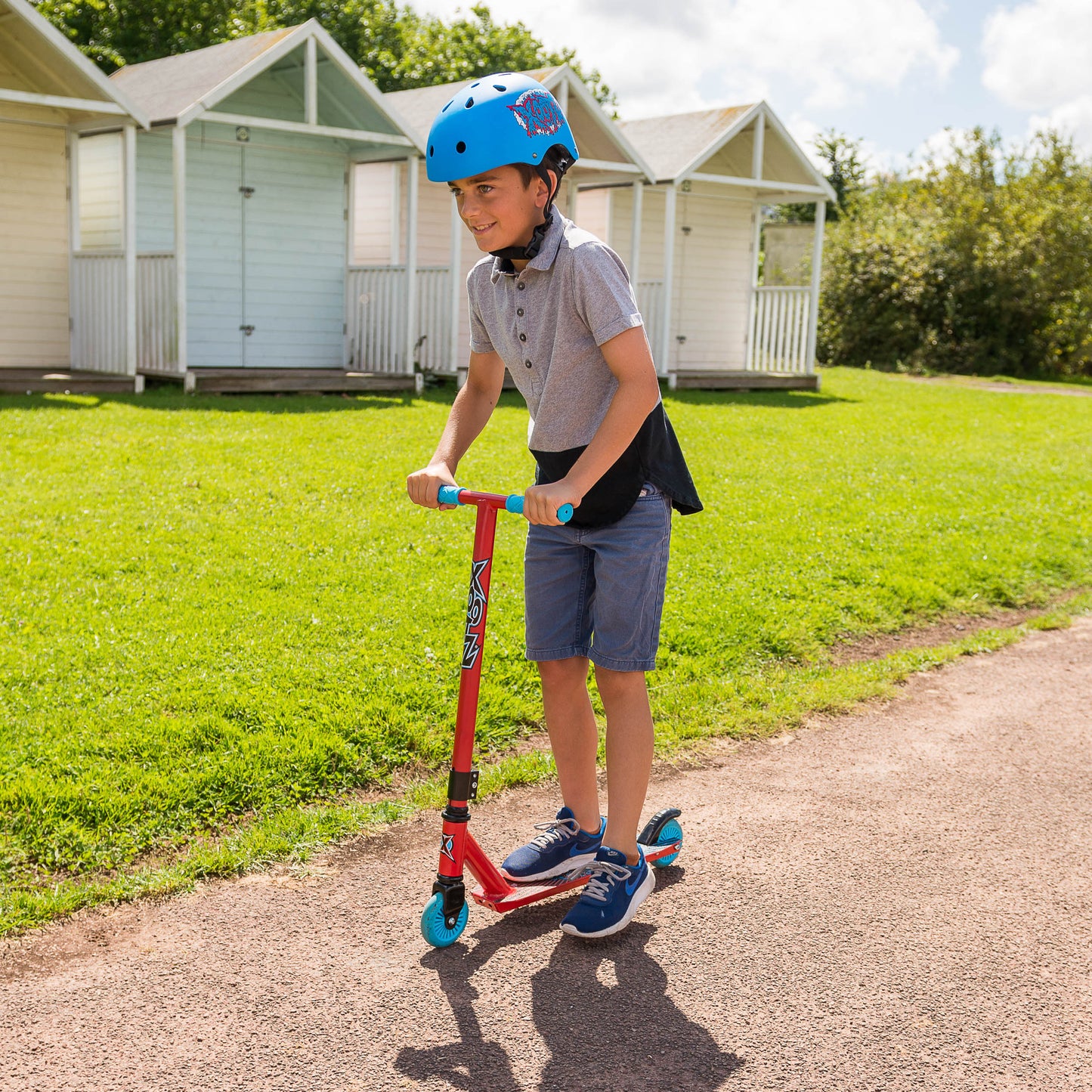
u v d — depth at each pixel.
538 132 2.65
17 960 2.72
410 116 16.62
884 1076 2.37
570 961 2.80
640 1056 2.42
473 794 2.79
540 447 2.97
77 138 13.73
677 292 19.34
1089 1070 2.41
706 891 3.18
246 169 14.84
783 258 29.06
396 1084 2.31
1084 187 27.77
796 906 3.10
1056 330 27.33
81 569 5.73
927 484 9.66
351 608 5.39
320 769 3.79
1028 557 7.41
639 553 2.89
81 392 12.36
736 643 5.45
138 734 3.87
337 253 15.84
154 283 13.41
